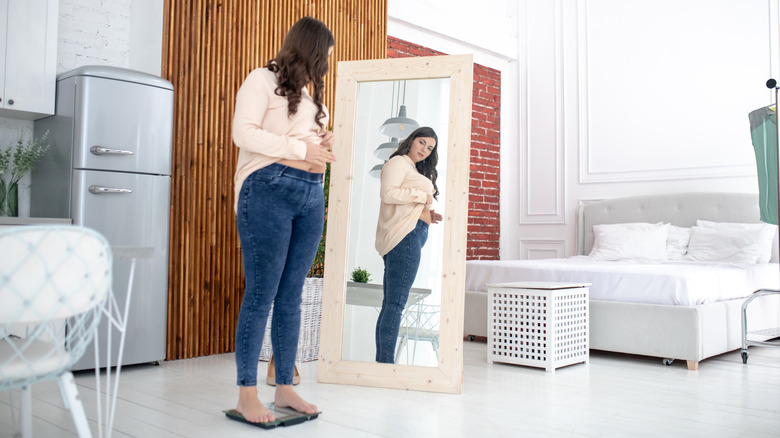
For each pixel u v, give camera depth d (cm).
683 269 407
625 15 617
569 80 651
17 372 137
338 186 320
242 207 224
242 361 231
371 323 309
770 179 387
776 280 480
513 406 269
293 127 232
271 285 229
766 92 536
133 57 387
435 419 245
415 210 310
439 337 297
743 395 294
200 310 381
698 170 570
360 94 326
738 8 553
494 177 675
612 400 282
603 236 571
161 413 247
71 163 315
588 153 637
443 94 314
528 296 362
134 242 331
